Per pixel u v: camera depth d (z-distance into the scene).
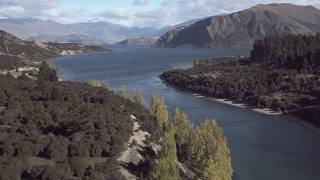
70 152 86.94
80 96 140.75
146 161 91.69
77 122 102.38
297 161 124.12
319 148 137.25
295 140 147.12
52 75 198.75
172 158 81.50
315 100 194.12
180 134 109.00
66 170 75.25
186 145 106.69
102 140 92.19
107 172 79.06
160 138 116.62
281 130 162.00
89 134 95.50
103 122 104.19
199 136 100.62
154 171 81.38
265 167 118.44
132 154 94.25
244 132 157.25
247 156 127.69
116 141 94.19
